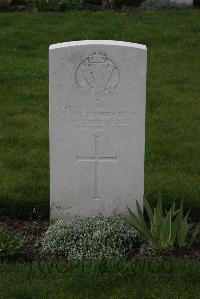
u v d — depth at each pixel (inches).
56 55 121.0
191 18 263.4
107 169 127.0
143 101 123.6
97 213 129.1
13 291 106.7
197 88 202.8
